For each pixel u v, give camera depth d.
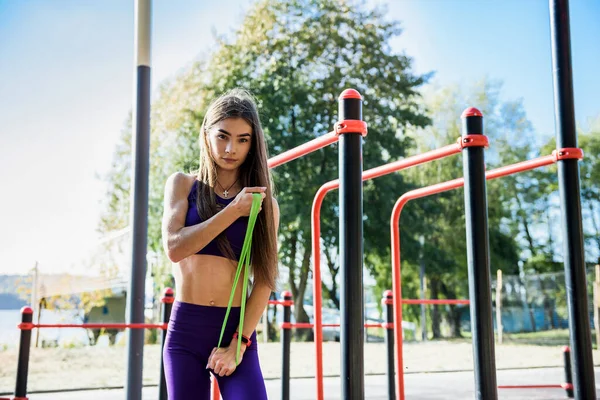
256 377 1.95
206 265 1.97
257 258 2.03
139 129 4.85
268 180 2.06
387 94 17.00
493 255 20.52
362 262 2.05
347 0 16.92
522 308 15.20
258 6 16.86
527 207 21.86
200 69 17.33
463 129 2.34
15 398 4.36
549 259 21.72
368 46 16.86
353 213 2.06
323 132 16.09
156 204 16.86
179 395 1.91
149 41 4.97
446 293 20.17
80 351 9.84
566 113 3.05
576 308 2.89
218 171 2.04
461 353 10.71
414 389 6.64
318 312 2.81
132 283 4.67
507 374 8.09
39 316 11.88
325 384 7.14
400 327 3.88
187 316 1.96
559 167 3.03
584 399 2.83
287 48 16.62
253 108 2.02
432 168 20.95
